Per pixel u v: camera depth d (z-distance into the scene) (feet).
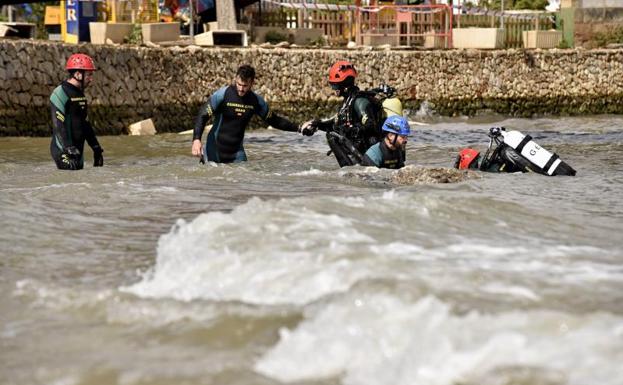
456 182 61.05
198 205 52.37
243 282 31.78
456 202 45.52
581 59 193.67
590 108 194.59
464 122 166.50
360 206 42.57
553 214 46.42
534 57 187.73
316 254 33.35
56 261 39.45
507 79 184.03
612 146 102.63
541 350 23.48
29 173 69.82
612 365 22.52
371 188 59.00
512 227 41.68
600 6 213.66
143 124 128.06
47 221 48.06
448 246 35.91
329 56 161.89
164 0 169.68
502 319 25.36
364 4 208.03
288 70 156.66
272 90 154.61
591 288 29.60
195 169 69.56
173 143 111.55
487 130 136.98
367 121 68.33
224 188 59.21
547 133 130.11
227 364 25.25
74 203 53.16
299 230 36.91
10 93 119.03
